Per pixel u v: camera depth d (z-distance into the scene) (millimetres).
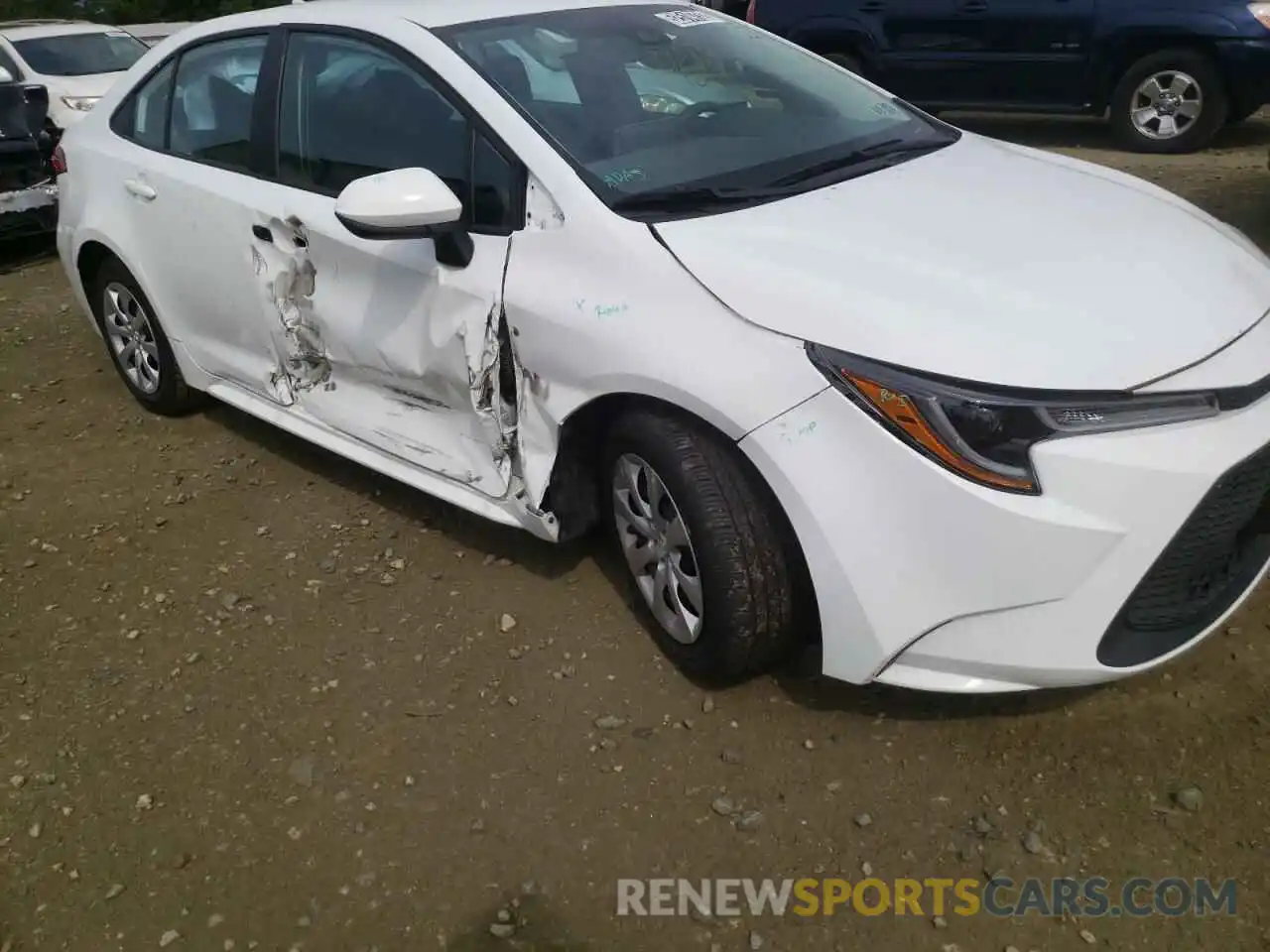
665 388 2543
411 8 3471
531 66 3205
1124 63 8359
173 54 4188
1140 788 2457
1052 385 2219
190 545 3756
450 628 3186
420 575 3453
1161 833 2348
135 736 2891
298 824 2574
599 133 3055
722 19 3846
